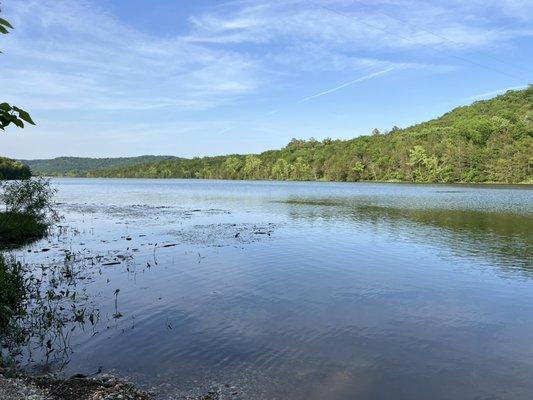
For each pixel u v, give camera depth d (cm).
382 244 2967
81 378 1044
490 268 2262
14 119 607
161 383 1033
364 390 1005
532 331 1392
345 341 1291
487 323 1459
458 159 15012
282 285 1914
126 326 1407
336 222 4222
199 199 7894
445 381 1053
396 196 8362
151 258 2464
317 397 970
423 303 1670
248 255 2566
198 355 1188
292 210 5531
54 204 6494
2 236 3070
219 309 1579
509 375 1089
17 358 1173
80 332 1354
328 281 1988
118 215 4947
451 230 3641
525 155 13600
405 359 1172
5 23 570
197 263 2339
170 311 1555
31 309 1572
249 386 1017
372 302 1678
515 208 5656
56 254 2573
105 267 2234
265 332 1358
